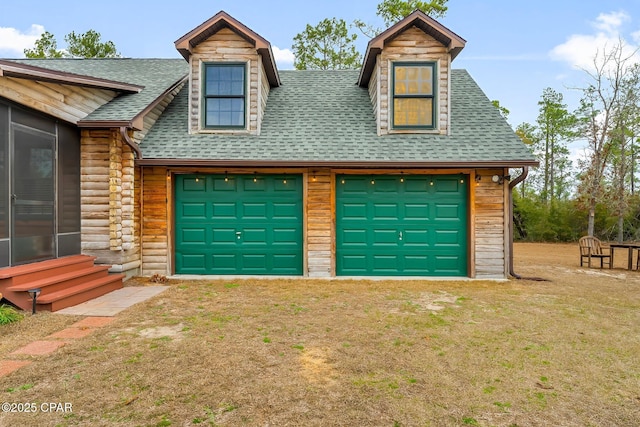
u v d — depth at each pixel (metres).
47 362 3.29
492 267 7.61
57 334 4.04
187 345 3.74
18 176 5.28
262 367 3.24
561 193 23.91
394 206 7.84
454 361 3.45
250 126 7.99
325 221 7.74
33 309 4.73
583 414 2.58
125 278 7.04
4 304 4.84
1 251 4.97
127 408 2.55
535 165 7.10
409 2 18.33
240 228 7.81
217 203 7.80
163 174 7.61
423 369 3.27
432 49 8.04
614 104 15.41
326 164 7.22
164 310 5.08
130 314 4.85
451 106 8.87
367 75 9.23
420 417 2.50
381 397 2.75
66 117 6.10
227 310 5.12
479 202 7.62
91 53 19.34
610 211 16.42
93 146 6.73
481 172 7.62
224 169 7.73
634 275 8.45
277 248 7.82
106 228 6.75
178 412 2.50
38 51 19.70
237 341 3.88
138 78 8.88
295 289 6.53
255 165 7.25
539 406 2.68
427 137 7.91
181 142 7.64
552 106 23.75
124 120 6.46
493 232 7.61
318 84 10.12
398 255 7.83
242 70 8.06
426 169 7.69
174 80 8.85
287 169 7.75
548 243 17.52
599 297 6.09
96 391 2.78
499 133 7.93
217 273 7.81
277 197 7.81
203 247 7.81
